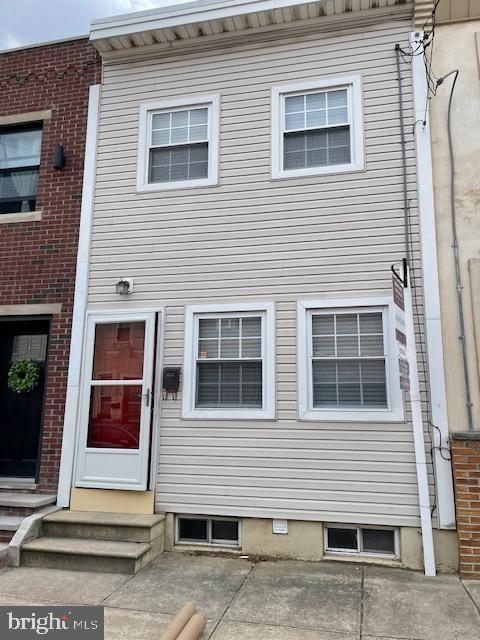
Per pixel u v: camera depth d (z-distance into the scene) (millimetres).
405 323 5258
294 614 4047
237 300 6059
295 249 6016
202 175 6570
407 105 6000
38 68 7477
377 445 5375
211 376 6043
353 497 5332
